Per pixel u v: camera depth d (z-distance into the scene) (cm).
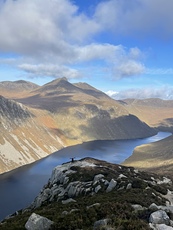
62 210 3266
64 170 7275
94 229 2355
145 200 3656
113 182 5319
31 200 10769
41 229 2595
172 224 2572
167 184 6738
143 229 2252
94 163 8350
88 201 3862
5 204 10288
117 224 2366
